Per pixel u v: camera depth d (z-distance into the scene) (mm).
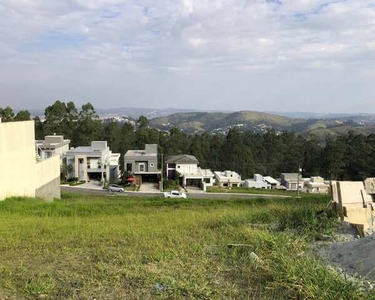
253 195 29219
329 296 3146
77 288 3490
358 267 3865
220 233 5883
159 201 15828
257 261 4133
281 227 6125
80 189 28312
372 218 6203
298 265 3699
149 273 3826
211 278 3752
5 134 12086
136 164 33625
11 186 12492
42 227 6926
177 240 5422
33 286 3477
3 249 5059
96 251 4855
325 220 6055
